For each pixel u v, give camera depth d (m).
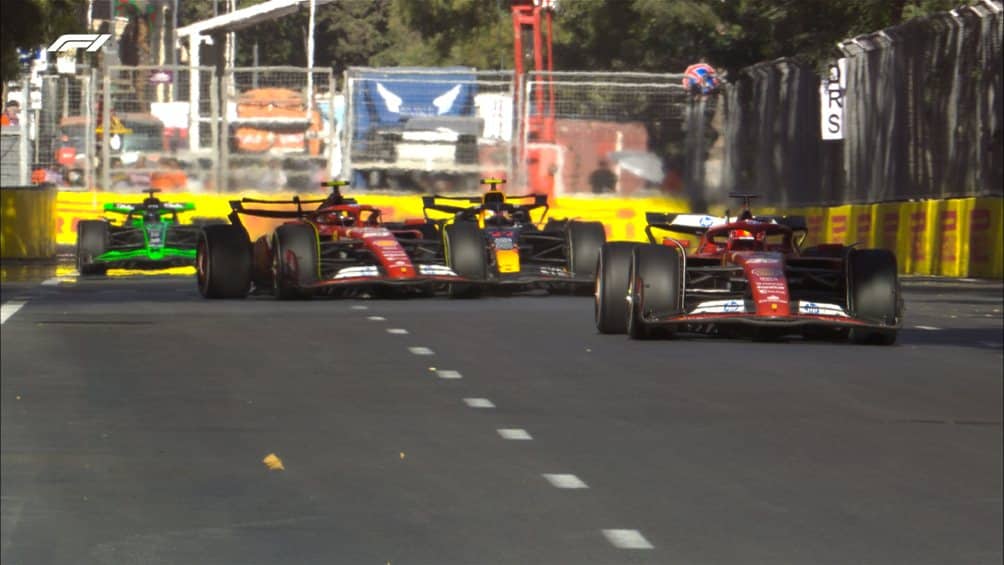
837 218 114.69
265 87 133.25
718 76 120.19
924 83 104.44
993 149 99.44
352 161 134.88
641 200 130.12
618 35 108.12
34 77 126.19
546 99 129.88
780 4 64.31
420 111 133.50
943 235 101.44
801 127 117.00
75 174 136.00
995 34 98.56
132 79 131.62
